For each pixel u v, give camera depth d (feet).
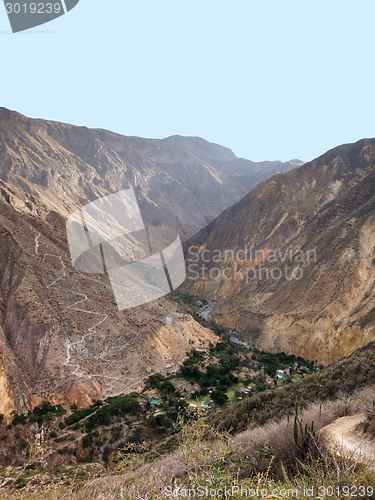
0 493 20.17
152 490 11.46
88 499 14.90
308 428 14.78
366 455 13.28
